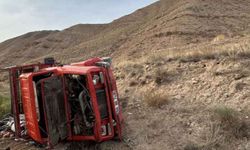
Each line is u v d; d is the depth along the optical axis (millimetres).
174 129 8281
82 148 7590
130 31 108000
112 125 7418
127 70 14516
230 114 7918
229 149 7082
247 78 9836
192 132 7977
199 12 73750
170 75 11938
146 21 120188
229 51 12266
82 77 7379
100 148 7605
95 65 8117
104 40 109438
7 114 10602
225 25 62938
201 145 7273
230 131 7574
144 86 12055
